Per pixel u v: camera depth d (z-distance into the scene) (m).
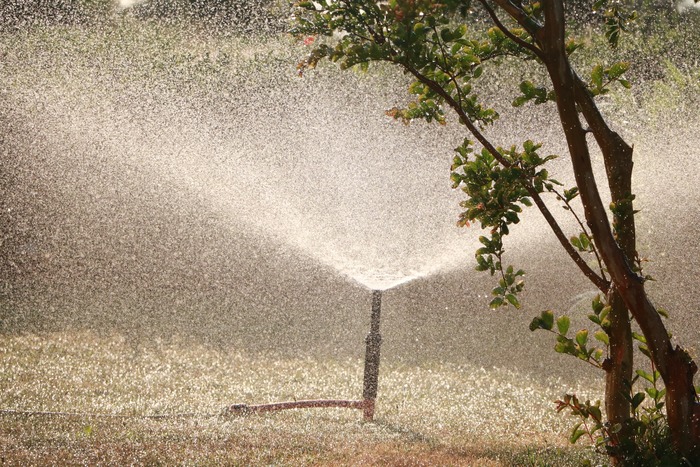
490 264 4.87
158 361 10.77
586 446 7.17
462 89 5.32
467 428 8.05
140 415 8.04
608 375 4.68
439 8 4.49
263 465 6.36
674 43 13.11
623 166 4.61
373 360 8.45
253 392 9.41
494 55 5.23
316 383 10.01
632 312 4.37
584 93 4.63
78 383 9.39
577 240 4.78
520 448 7.14
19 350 10.95
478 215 4.83
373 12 4.80
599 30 12.98
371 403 8.37
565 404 4.77
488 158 4.93
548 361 11.80
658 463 4.40
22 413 7.76
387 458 6.61
